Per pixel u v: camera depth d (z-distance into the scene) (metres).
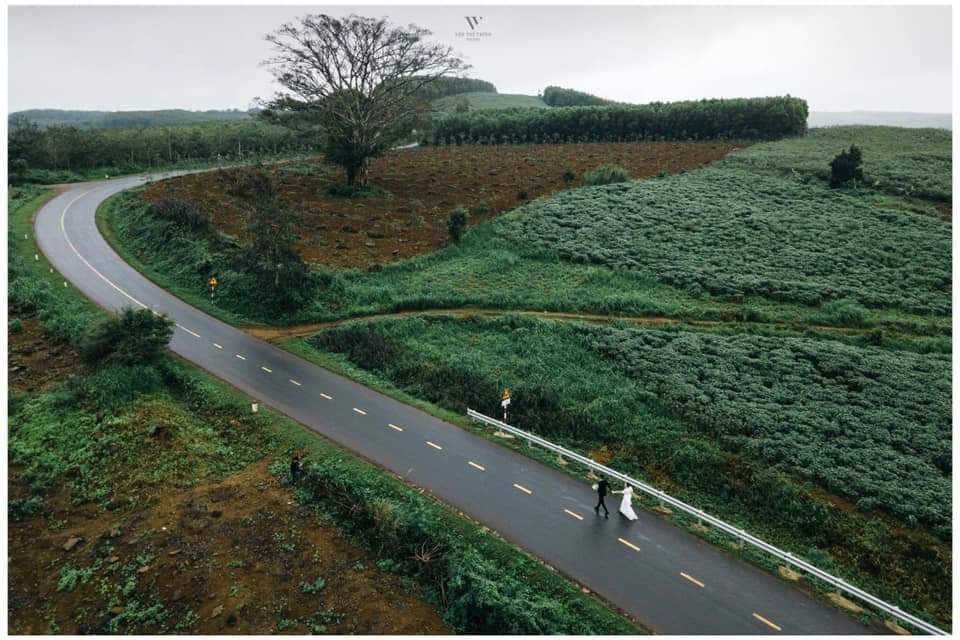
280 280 37.16
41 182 66.81
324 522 20.28
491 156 85.06
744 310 36.16
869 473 22.78
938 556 19.55
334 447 24.22
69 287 38.34
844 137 89.50
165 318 30.72
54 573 18.33
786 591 18.06
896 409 26.44
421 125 67.00
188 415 26.64
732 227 48.75
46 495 21.67
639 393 27.97
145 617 16.75
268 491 21.83
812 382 28.55
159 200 51.62
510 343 33.25
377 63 57.34
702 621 16.78
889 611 16.95
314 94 58.22
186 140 89.38
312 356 32.34
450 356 31.89
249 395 28.00
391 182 67.06
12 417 25.38
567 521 20.70
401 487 21.81
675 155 80.50
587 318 36.22
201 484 22.42
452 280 41.19
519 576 18.09
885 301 37.22
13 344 31.86
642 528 20.55
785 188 58.94
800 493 21.94
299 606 17.11
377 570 18.45
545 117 101.06
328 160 60.81
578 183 64.62
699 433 25.55
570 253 44.66
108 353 29.34
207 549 19.02
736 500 22.50
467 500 21.45
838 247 44.72
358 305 37.59
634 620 16.73
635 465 24.48
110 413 25.55
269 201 39.44
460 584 17.16
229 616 16.73
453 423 26.81
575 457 23.53
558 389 28.67
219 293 38.72
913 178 59.81
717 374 29.02
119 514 20.77
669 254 44.03
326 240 47.09
